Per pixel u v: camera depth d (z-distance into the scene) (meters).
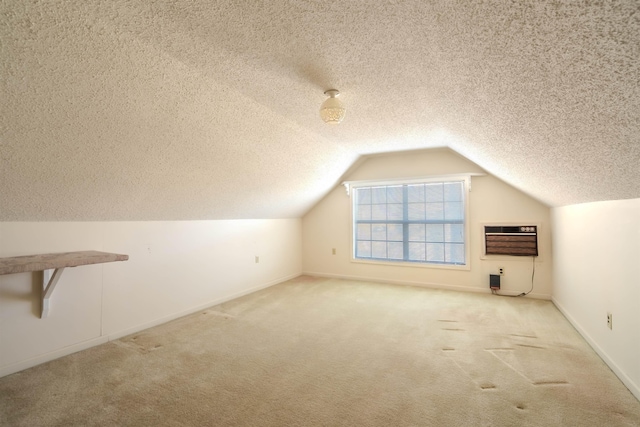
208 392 1.77
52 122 1.54
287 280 4.84
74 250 2.39
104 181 2.15
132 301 2.76
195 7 1.10
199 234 3.46
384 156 4.46
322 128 2.81
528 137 1.71
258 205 3.94
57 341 2.24
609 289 2.00
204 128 2.13
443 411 1.57
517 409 1.58
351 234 4.84
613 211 1.95
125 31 1.25
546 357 2.15
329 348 2.35
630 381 1.72
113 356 2.25
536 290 3.68
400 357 2.19
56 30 1.15
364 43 1.32
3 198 1.85
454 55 1.22
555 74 0.99
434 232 4.29
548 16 0.75
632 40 0.71
